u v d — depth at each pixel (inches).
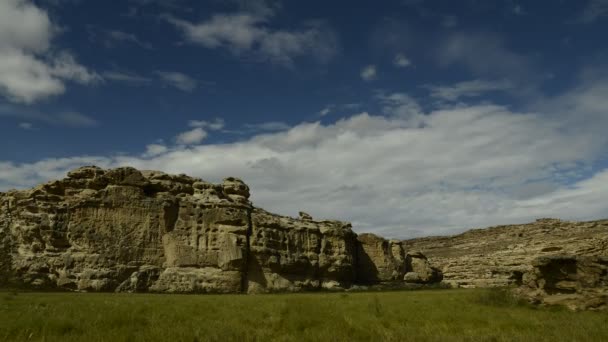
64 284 2598.4
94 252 2711.6
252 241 3134.8
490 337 700.0
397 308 1183.6
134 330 742.5
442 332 756.6
